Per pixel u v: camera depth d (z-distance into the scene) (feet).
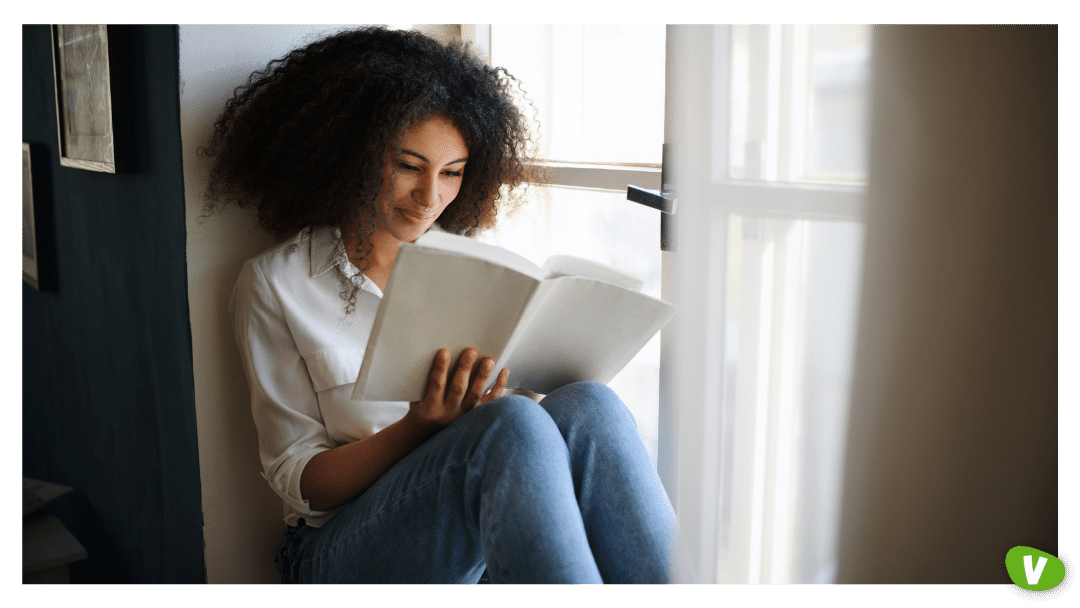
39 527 5.39
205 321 4.20
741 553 3.79
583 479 3.49
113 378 5.13
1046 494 3.60
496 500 3.06
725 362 3.76
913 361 3.57
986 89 3.42
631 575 3.42
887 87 3.45
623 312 3.53
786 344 3.67
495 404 3.21
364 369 3.10
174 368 4.36
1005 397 3.57
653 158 4.83
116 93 4.40
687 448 3.87
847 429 3.64
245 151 4.01
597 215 5.22
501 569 3.02
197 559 4.41
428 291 2.98
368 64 3.76
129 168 4.50
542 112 5.50
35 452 6.77
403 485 3.34
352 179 3.74
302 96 3.88
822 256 3.58
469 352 3.22
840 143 3.51
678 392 3.88
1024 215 3.47
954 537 3.65
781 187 3.60
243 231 4.27
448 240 3.03
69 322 5.75
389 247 4.03
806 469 3.69
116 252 4.86
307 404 3.82
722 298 3.75
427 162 3.82
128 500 5.13
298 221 3.99
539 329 3.42
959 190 3.48
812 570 3.72
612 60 5.03
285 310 3.74
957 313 3.53
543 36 5.41
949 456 3.61
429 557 3.36
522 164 4.64
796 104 3.55
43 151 5.84
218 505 4.35
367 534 3.43
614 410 3.58
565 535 3.00
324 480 3.59
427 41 4.10
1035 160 3.44
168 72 4.05
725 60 3.66
